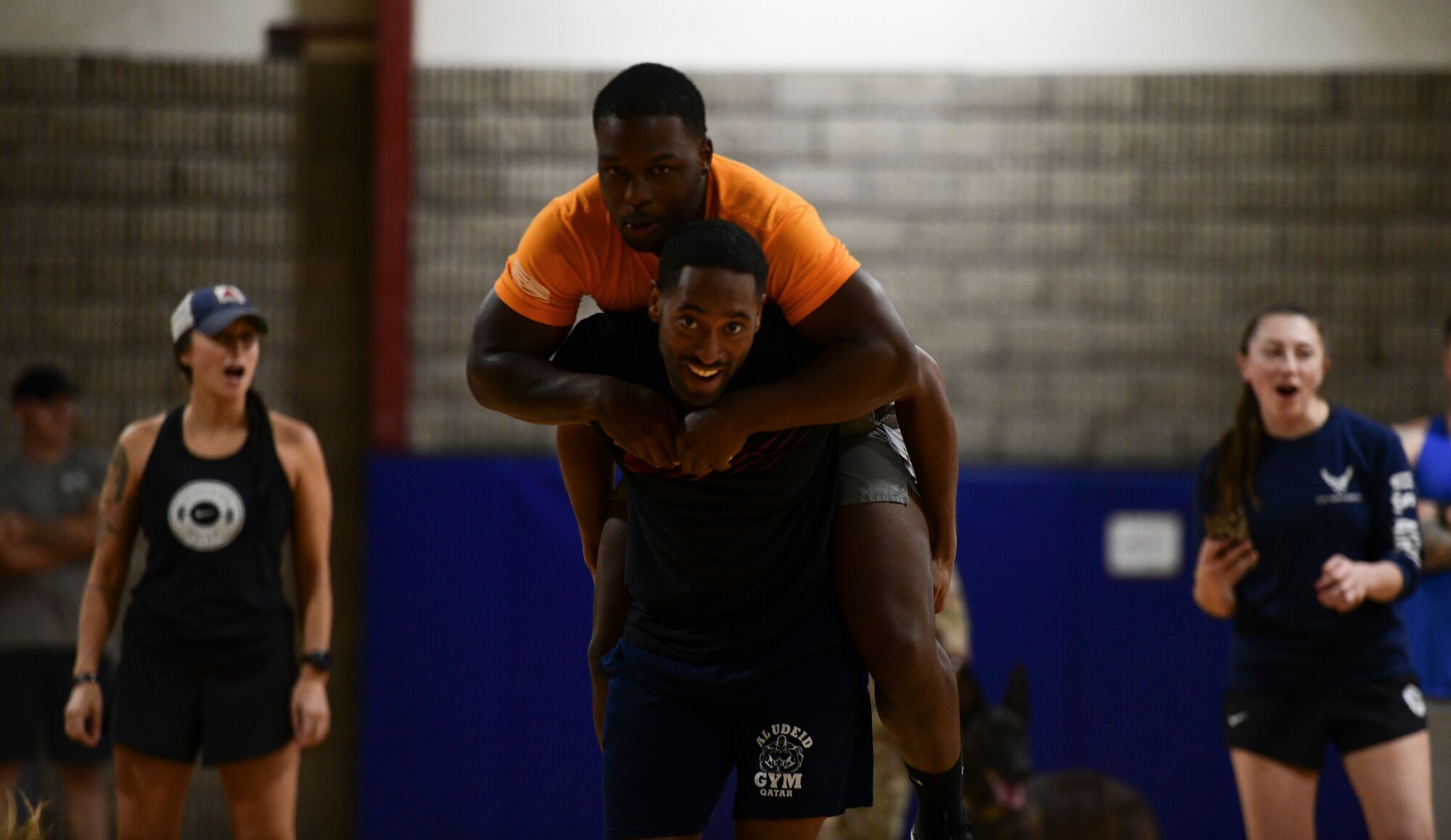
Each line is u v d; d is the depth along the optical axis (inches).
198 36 556.4
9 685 461.1
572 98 547.8
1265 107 545.6
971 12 550.0
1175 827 519.8
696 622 206.5
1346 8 546.9
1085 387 548.1
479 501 533.6
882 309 188.7
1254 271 546.9
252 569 335.0
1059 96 547.2
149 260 554.3
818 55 550.6
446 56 550.0
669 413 179.5
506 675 529.0
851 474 208.1
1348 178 545.3
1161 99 545.6
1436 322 544.4
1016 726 382.9
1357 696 340.2
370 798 526.9
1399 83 543.5
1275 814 347.9
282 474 341.4
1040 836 417.7
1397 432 432.1
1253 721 351.9
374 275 553.9
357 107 558.9
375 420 547.8
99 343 553.6
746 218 193.0
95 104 552.7
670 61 551.5
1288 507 349.7
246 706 332.5
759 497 195.0
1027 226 547.8
